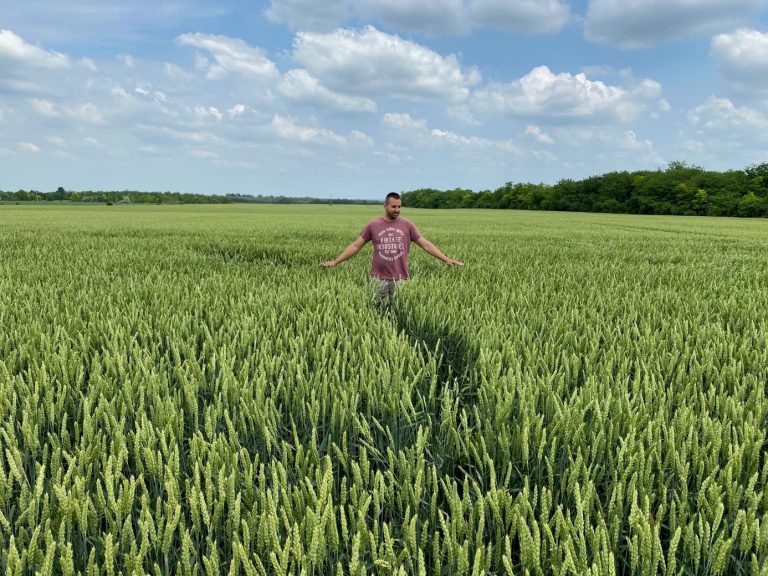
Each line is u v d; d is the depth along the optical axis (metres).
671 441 1.89
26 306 4.58
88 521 1.62
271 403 2.28
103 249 11.93
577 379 2.95
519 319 4.37
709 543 1.49
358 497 1.80
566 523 1.47
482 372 2.67
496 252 12.25
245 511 1.70
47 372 2.86
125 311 4.35
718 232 25.08
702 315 4.70
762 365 3.06
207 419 2.08
